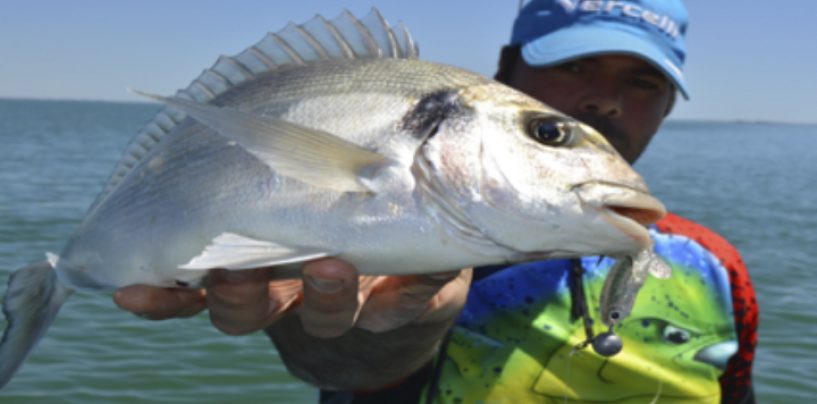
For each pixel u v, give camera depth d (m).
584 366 0.67
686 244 0.72
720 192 4.95
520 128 0.48
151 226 0.50
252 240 0.47
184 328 1.66
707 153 11.75
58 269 0.53
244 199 0.48
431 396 0.66
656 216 0.49
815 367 1.48
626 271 0.51
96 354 1.49
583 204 0.47
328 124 0.48
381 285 0.52
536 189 0.47
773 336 1.68
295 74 0.51
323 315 0.48
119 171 0.54
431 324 0.58
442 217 0.47
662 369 0.68
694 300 0.70
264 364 1.48
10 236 2.56
